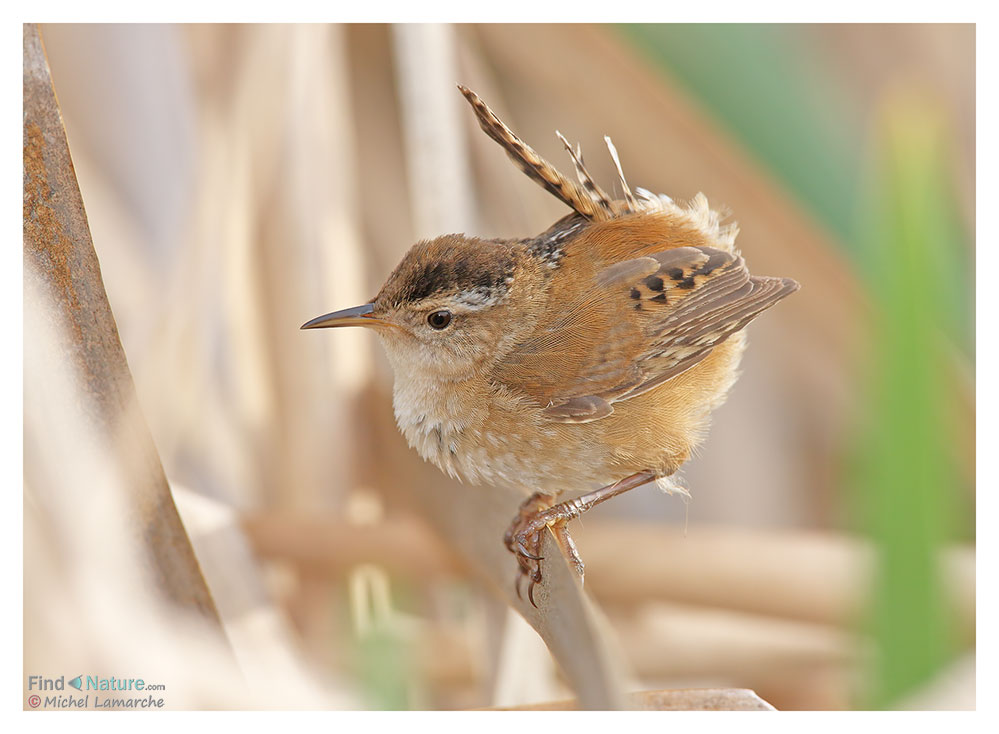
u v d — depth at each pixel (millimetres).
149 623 2824
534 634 2879
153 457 2824
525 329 2881
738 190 2918
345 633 2893
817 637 2906
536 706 2840
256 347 2906
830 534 2932
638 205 2891
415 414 2883
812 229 2922
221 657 2828
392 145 2926
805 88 2932
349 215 2908
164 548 2824
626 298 2877
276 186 2902
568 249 2885
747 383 2949
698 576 2895
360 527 2895
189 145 2906
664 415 2879
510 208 2922
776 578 2891
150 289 2908
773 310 2926
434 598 2920
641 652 2910
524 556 2863
